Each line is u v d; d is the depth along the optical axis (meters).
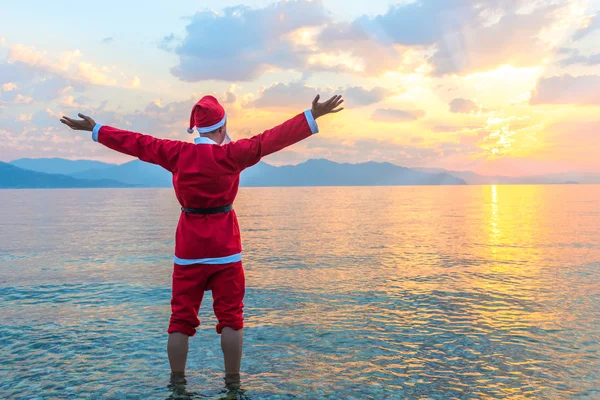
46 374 3.06
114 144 3.03
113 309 4.88
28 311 4.80
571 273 6.94
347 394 2.70
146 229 16.02
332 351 3.48
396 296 5.37
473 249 9.91
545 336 3.84
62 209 34.66
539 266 7.59
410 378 2.95
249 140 2.95
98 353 3.48
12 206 41.00
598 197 62.44
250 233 13.75
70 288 5.98
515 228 15.55
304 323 4.25
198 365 3.22
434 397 2.66
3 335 3.95
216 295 3.01
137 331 4.07
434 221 19.19
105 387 2.83
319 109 2.92
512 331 3.98
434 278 6.51
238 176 3.03
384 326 4.15
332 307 4.85
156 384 2.87
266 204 41.69
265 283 6.16
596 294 5.47
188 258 2.96
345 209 31.36
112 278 6.69
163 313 4.70
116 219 22.22
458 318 4.41
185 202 2.99
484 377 2.96
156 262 8.23
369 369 3.11
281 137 2.90
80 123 3.05
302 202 47.06
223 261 2.97
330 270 7.20
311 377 2.97
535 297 5.31
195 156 2.93
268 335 3.89
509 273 6.93
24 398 2.68
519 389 2.77
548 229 15.12
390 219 20.61
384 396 2.67
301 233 13.77
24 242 11.69
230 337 2.95
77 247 10.57
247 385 2.85
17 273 7.12
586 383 2.86
